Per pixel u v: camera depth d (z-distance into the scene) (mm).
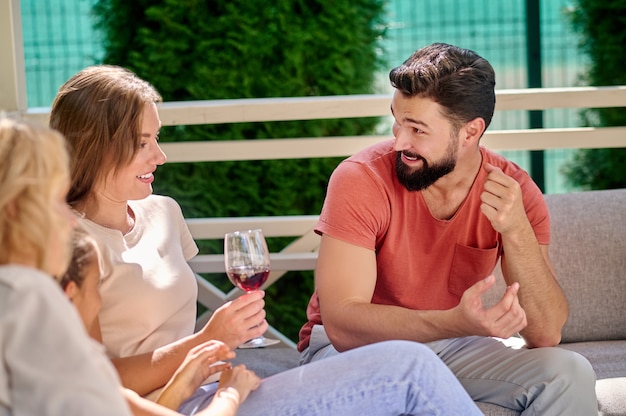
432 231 2697
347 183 2652
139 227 2506
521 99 3842
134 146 2371
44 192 1495
